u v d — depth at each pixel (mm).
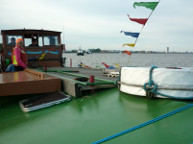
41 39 10211
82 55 132250
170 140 1940
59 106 3305
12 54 7859
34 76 5031
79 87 3752
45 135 2264
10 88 3564
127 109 2957
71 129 2381
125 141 1979
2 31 9195
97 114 2844
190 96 3031
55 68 9430
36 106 3176
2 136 2309
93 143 1970
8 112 3174
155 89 3178
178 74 3064
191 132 2068
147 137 2035
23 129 2469
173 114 2580
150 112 2754
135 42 3961
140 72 3379
